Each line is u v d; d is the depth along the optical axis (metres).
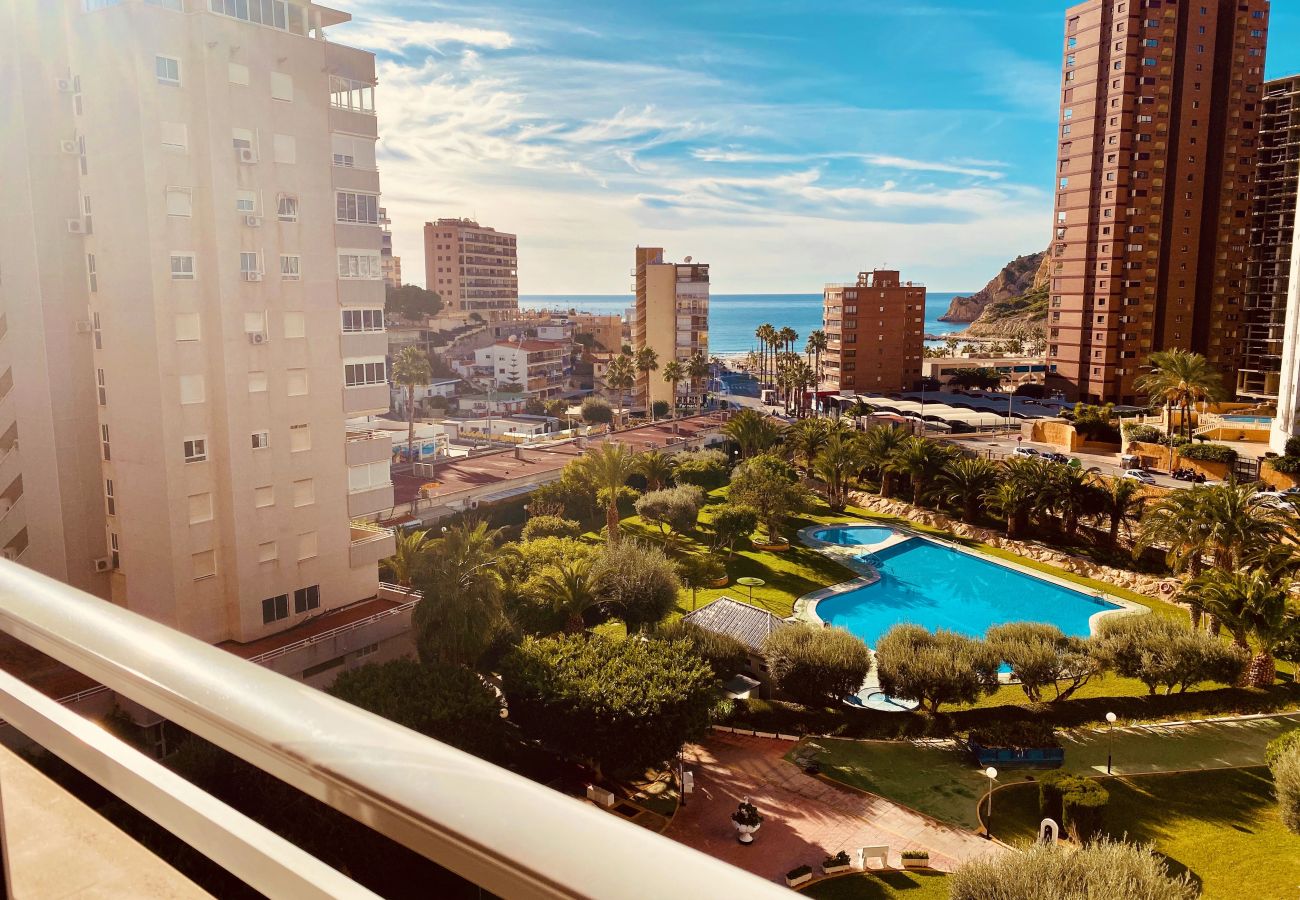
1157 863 21.25
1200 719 37.78
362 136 38.75
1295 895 25.94
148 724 29.52
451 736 27.16
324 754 1.10
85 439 36.38
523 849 0.88
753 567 60.12
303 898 1.20
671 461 83.06
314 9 36.81
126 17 31.34
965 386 147.00
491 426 116.31
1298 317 72.81
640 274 144.75
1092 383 117.12
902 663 36.34
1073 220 118.12
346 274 38.00
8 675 1.88
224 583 35.31
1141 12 110.25
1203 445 76.75
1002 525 68.81
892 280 136.62
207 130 32.91
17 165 34.09
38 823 1.61
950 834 29.39
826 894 25.92
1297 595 49.03
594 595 40.09
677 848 0.86
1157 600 55.16
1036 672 36.38
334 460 38.09
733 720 37.00
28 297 35.00
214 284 33.59
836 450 74.94
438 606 32.12
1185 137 113.44
